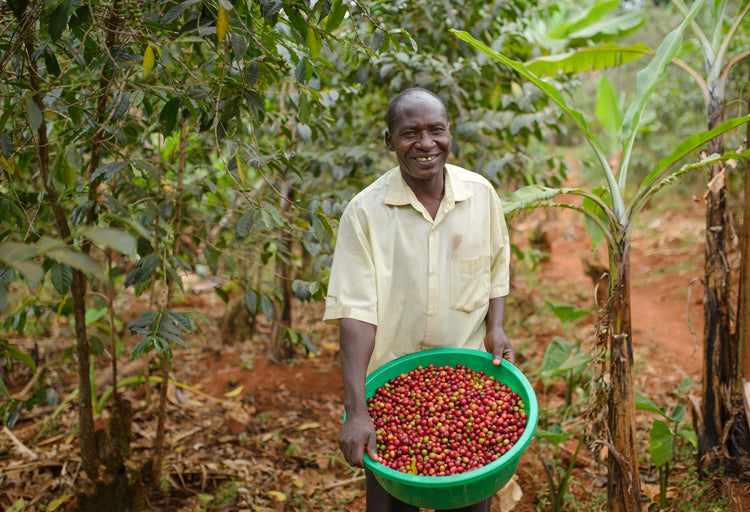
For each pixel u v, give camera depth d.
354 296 2.06
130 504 2.62
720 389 2.81
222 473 3.25
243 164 1.97
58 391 4.11
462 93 3.57
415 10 3.58
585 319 5.68
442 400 2.11
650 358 4.93
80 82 2.46
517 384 2.11
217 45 1.91
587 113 10.94
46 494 2.96
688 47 4.04
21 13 1.75
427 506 1.87
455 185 2.13
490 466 1.77
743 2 2.70
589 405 2.43
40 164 2.14
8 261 1.08
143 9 1.94
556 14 6.18
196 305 5.99
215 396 4.22
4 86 2.04
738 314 2.70
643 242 8.64
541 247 7.60
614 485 2.40
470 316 2.21
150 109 2.39
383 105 3.98
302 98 1.99
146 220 2.53
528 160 3.68
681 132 8.39
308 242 2.97
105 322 3.91
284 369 4.64
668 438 2.73
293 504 3.03
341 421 3.96
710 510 2.67
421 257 2.11
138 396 4.06
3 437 3.49
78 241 2.29
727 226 2.80
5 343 2.24
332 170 3.56
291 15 1.89
